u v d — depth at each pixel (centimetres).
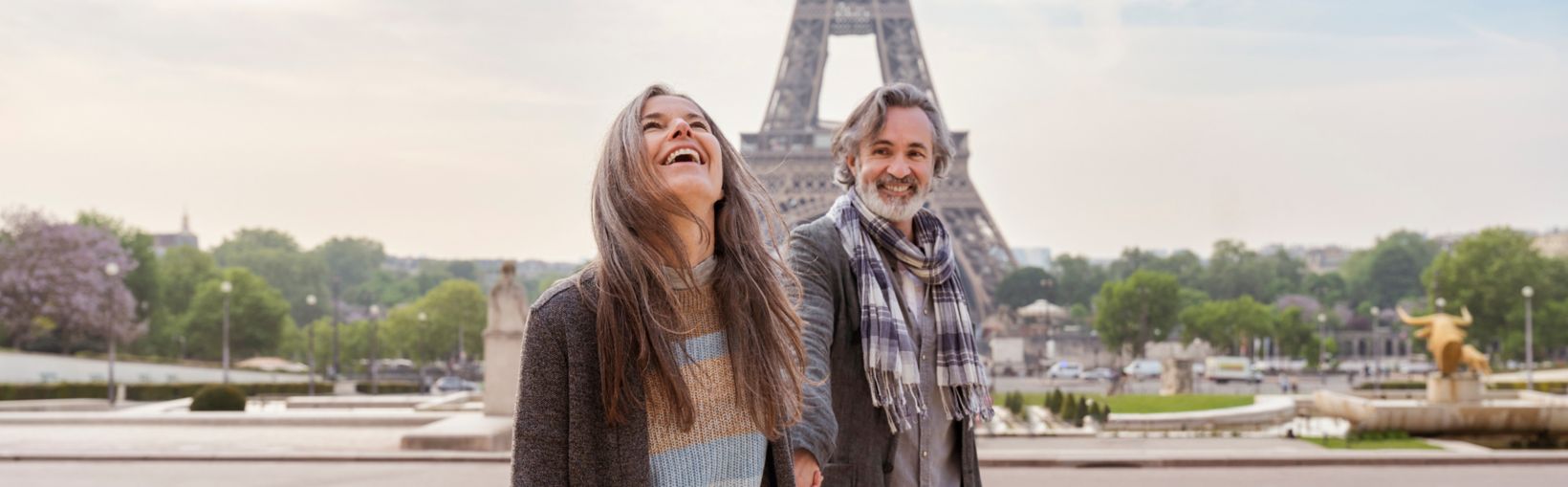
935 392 585
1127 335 12656
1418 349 15238
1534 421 3052
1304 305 18200
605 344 342
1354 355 17200
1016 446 2919
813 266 559
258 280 12506
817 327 533
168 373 7794
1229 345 13775
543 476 339
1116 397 5303
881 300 562
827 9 10638
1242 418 4059
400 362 14888
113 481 1981
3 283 8056
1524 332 11869
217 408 4094
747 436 368
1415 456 2342
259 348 12238
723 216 378
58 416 3578
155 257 11950
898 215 593
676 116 370
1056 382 9956
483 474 2123
